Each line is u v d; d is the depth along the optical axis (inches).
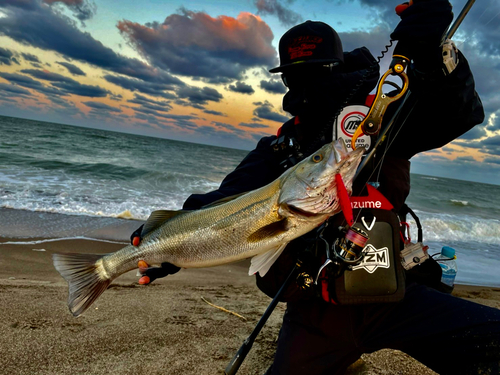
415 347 33.4
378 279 32.5
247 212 37.5
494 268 146.6
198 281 93.9
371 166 34.9
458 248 186.5
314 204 33.7
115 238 139.4
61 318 59.4
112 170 327.6
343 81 37.3
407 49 31.3
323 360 35.8
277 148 41.3
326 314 35.9
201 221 40.1
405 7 35.3
